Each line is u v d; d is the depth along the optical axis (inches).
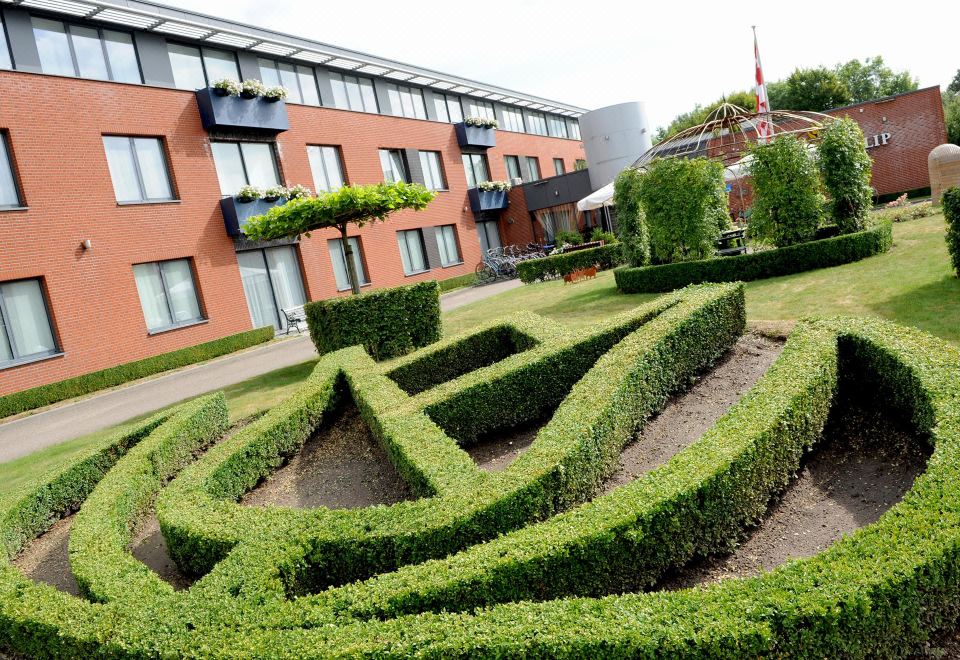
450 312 650.2
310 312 443.2
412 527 148.6
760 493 158.7
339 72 957.2
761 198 490.3
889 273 374.0
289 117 846.5
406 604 122.3
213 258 728.3
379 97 1021.2
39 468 340.2
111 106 650.8
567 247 917.2
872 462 179.2
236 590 141.3
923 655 106.7
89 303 614.2
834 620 96.0
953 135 1622.8
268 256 803.4
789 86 1859.0
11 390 554.6
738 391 237.1
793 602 97.7
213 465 228.8
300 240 834.2
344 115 928.9
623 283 525.7
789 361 196.9
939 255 393.7
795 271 453.7
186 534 177.9
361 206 430.9
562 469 161.0
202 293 713.0
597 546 128.2
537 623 103.8
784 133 498.0
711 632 95.5
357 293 466.0
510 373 246.1
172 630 130.0
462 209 1149.7
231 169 770.8
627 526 130.5
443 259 1106.7
